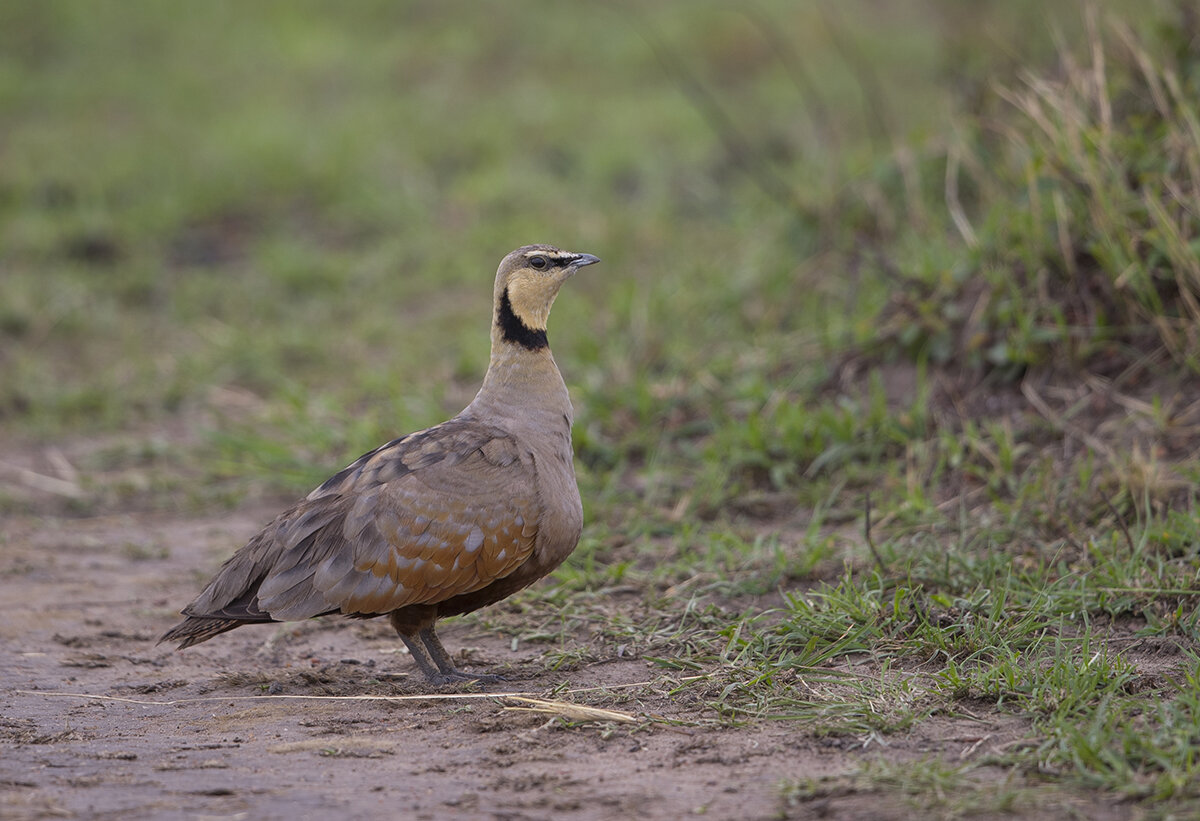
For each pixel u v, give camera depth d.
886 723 8.79
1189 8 16.44
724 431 15.20
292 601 9.88
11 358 21.31
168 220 25.72
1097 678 9.05
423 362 19.86
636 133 28.42
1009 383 14.79
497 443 10.39
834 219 19.47
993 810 7.44
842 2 34.56
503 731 9.13
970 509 13.11
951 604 10.67
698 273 20.53
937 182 19.00
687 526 13.38
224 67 32.94
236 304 23.09
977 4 20.08
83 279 23.83
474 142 28.34
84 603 12.76
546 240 23.61
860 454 14.53
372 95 31.38
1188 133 14.77
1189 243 13.95
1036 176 15.12
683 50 32.91
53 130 29.38
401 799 7.90
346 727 9.33
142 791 8.09
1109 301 14.57
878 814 7.45
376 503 9.92
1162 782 7.52
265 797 7.97
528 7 36.25
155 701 10.15
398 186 26.55
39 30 34.06
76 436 18.61
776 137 27.05
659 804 7.74
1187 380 13.77
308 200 26.69
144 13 35.31
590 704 9.60
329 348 20.91
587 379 16.98
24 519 15.64
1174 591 10.49
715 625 11.09
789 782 7.91
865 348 15.96
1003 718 8.89
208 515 15.67
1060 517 12.32
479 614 12.00
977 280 15.70
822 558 12.25
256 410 18.89
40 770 8.51
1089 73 16.11
